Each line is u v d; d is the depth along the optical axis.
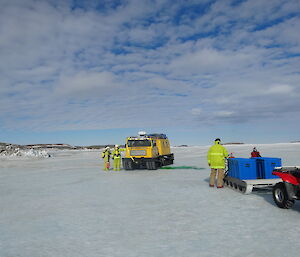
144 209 7.01
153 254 4.07
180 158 31.50
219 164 9.95
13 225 5.87
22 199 8.85
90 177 14.70
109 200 8.29
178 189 9.99
